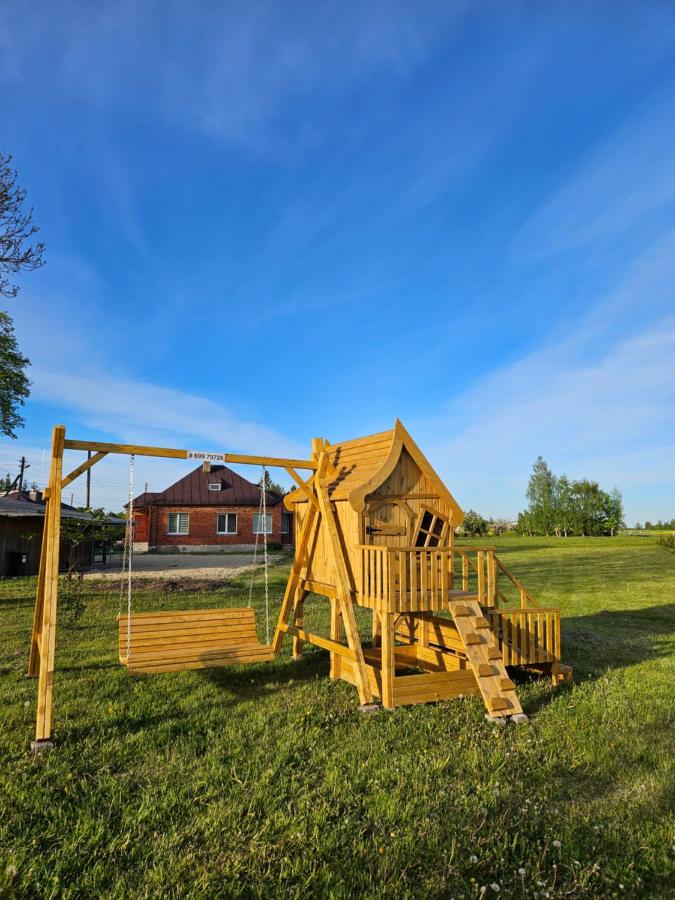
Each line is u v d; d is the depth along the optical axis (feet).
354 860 12.96
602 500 250.57
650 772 17.88
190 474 132.36
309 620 43.88
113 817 14.79
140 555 112.98
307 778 16.89
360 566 27.45
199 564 89.86
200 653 25.62
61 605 45.24
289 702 24.43
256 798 15.55
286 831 14.07
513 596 62.64
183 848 13.42
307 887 12.17
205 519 124.98
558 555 121.70
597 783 17.21
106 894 11.85
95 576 68.54
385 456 28.99
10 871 12.13
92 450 24.82
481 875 12.57
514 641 28.43
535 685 28.43
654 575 83.20
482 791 16.05
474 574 77.46
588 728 21.54
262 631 40.68
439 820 14.56
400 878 12.32
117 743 19.49
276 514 129.80
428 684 24.98
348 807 15.26
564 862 13.01
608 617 49.57
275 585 62.18
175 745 19.40
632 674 30.19
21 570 71.20
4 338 79.05
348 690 26.40
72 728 20.90
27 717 22.07
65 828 14.14
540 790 16.43
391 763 18.06
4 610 45.03
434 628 32.55
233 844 13.52
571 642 38.78
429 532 29.71
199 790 16.17
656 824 14.70
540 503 259.60
